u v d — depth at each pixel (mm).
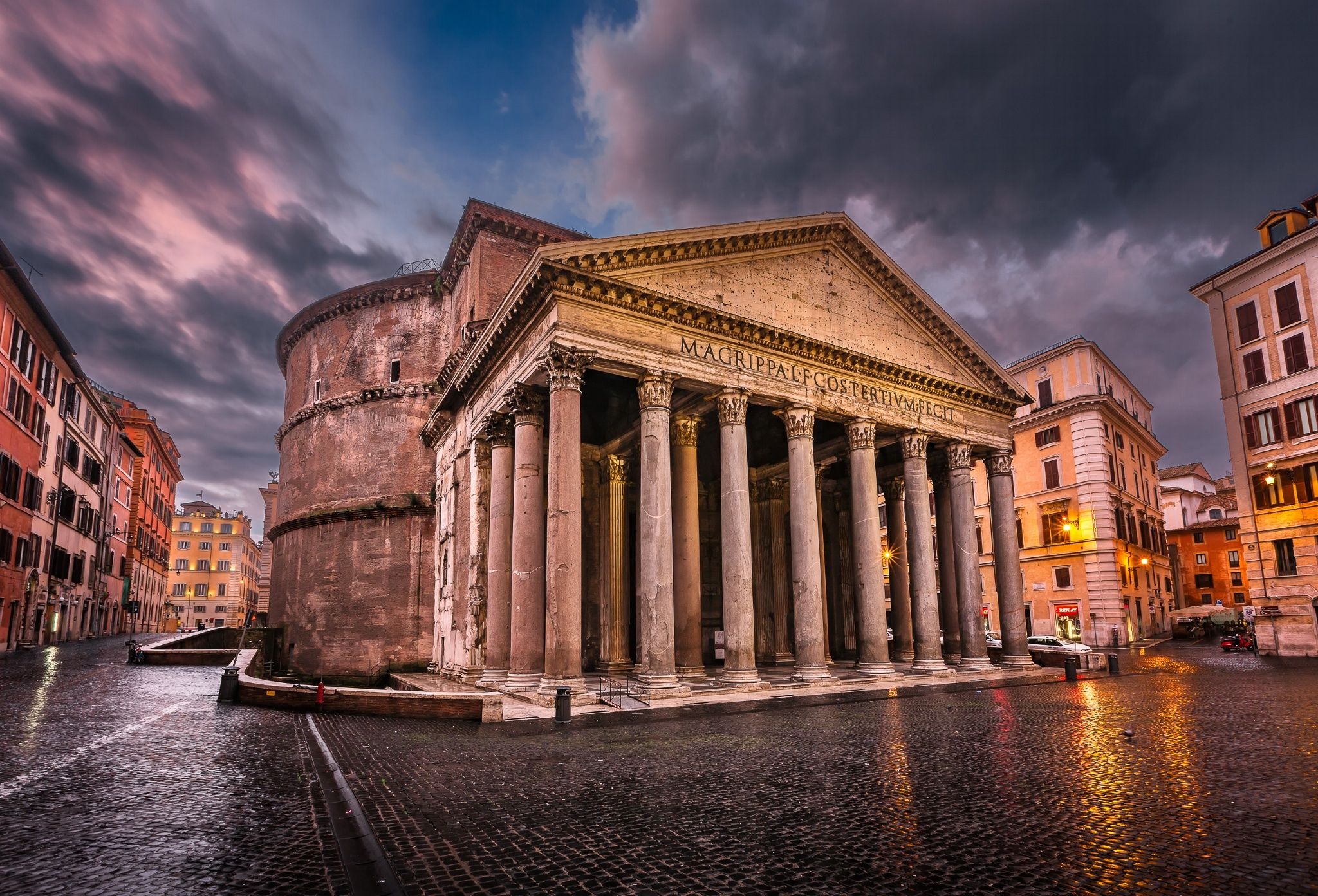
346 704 18016
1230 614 59469
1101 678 27281
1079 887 6523
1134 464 55312
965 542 30547
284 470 45969
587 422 31531
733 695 21375
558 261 20906
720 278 24625
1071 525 49281
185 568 122500
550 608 20172
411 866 7070
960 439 31078
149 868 6887
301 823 8422
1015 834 8039
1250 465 37906
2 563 37062
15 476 38125
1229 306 39312
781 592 34344
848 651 36969
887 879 6746
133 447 68188
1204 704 19391
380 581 37312
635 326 22312
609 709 18938
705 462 36250
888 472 36562
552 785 10391
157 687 22734
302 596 40000
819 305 27125
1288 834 7961
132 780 10375
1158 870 6914
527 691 21422
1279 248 36562
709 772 11312
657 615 21047
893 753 12828
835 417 27469
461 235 36812
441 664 33500
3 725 14789
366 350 41250
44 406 42594
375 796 9688
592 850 7582
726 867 7074
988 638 42969
